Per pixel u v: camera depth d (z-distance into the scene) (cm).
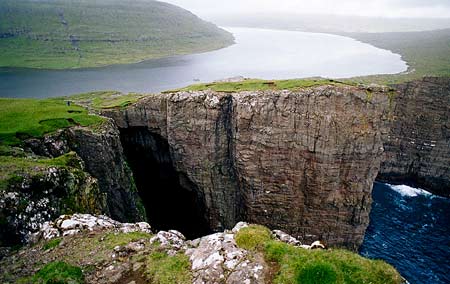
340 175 6562
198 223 7788
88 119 5550
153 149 7512
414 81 10050
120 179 5525
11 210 2698
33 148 4497
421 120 9700
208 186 7169
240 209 7281
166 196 8000
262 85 7062
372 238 7231
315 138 6378
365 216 6744
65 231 2611
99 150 5122
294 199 6762
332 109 6316
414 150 9819
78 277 2075
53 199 3058
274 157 6600
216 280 1969
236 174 7025
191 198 7681
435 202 8900
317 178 6538
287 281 1898
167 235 2538
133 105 7144
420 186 9856
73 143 5050
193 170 7150
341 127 6319
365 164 6506
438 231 7525
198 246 2312
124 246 2372
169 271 2094
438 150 9394
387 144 10138
